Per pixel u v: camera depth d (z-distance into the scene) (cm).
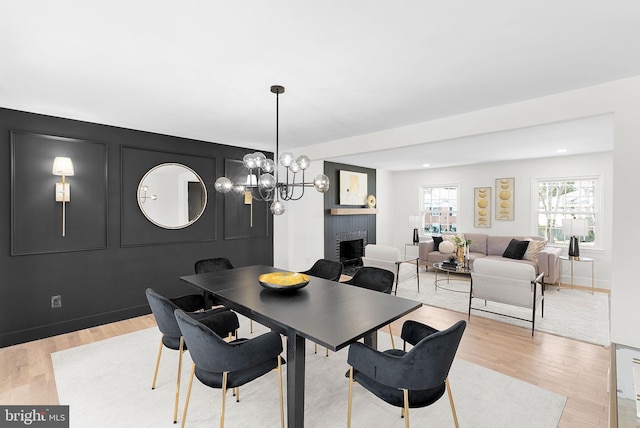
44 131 323
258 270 331
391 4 152
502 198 644
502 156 575
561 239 584
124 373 256
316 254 619
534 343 315
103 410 211
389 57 205
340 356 289
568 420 202
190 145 435
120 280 377
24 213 313
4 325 306
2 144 302
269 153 529
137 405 216
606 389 236
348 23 168
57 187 329
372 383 170
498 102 290
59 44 187
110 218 367
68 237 339
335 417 205
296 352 182
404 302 225
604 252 535
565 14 160
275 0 148
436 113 322
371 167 729
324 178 263
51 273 331
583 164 555
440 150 521
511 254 571
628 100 237
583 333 338
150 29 172
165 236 412
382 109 309
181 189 427
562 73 229
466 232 696
